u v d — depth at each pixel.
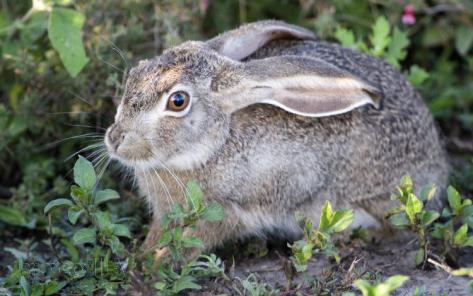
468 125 14.11
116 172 12.24
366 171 11.00
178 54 10.28
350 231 10.96
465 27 14.57
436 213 9.45
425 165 11.57
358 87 10.12
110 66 12.24
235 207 10.55
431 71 15.04
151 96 9.85
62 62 12.07
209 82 10.15
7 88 12.61
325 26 13.45
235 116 10.41
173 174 10.34
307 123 10.63
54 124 12.51
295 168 10.63
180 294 9.14
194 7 13.14
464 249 10.63
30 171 11.95
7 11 12.77
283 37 11.65
